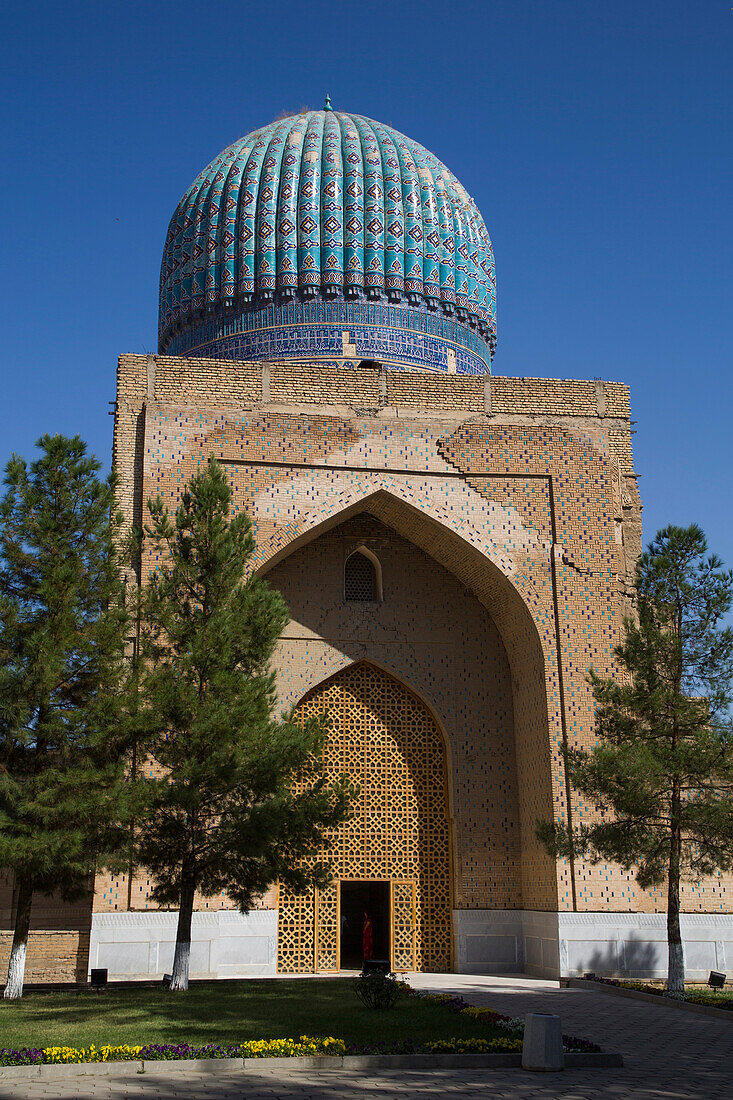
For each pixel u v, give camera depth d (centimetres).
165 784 1160
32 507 1234
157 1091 727
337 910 1622
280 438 1620
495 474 1672
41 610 1205
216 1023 979
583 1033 995
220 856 1162
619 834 1320
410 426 1666
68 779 1130
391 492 1634
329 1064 834
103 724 1169
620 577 1655
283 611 1245
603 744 1350
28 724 1170
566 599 1634
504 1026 964
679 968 1291
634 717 1377
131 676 1197
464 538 1634
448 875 1670
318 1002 1138
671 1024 1059
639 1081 784
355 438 1642
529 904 1612
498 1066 849
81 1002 1119
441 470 1656
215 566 1241
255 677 1213
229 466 1598
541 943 1552
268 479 1605
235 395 1647
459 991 1327
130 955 1405
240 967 1484
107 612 1215
